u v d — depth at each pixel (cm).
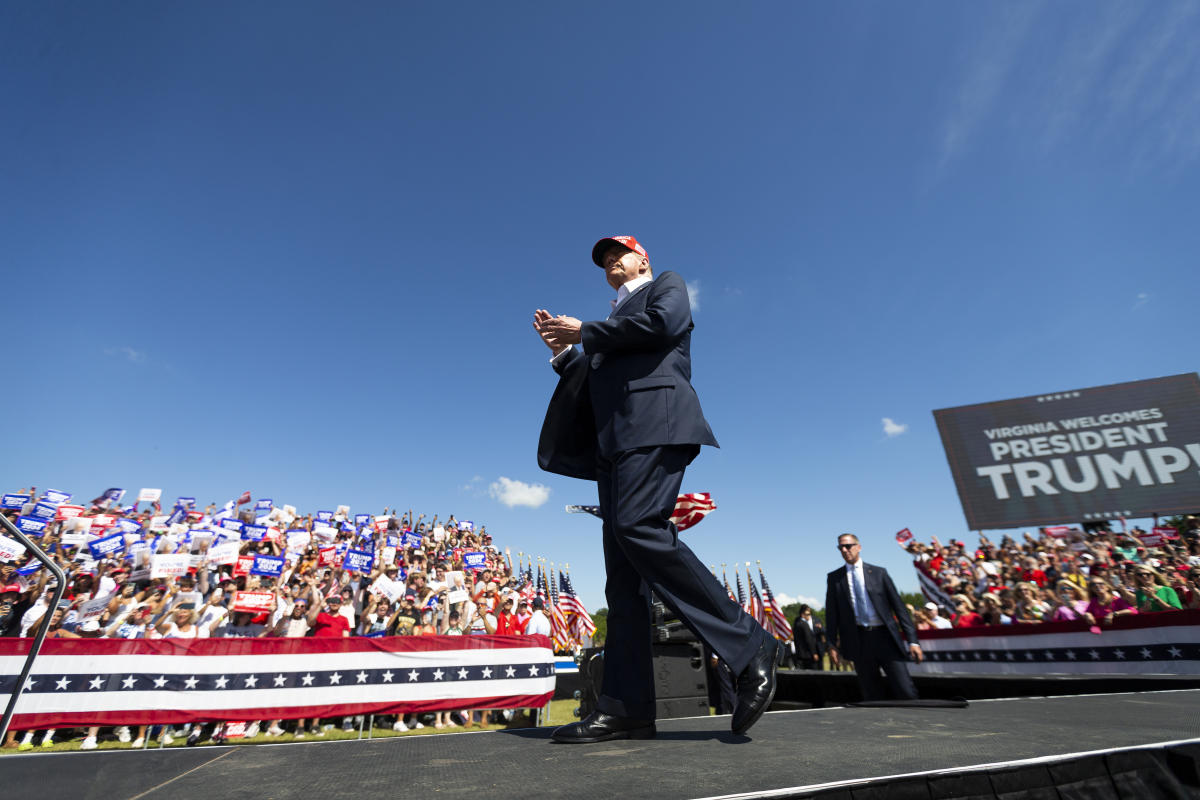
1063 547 1548
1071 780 140
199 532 1374
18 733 634
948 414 2181
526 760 154
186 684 657
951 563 1619
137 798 121
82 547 1570
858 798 120
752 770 134
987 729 186
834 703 650
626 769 139
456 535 3366
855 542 601
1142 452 1880
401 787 127
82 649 634
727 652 177
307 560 1462
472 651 767
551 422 233
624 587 211
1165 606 791
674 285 216
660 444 189
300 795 122
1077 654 805
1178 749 156
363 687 714
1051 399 2056
